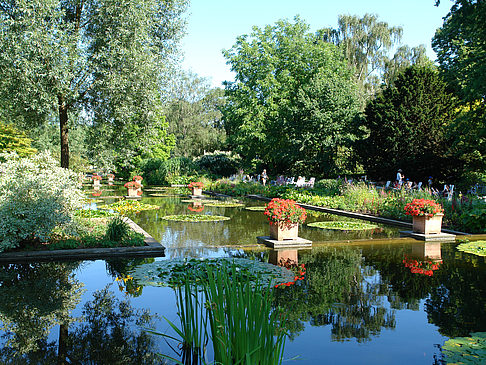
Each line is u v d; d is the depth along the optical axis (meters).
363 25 31.94
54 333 3.98
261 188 23.64
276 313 3.03
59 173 9.12
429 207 9.64
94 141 15.50
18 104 12.61
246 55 31.06
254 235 9.85
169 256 7.40
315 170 29.64
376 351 3.50
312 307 4.61
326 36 32.97
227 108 32.16
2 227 7.19
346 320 4.25
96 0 13.52
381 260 7.11
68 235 8.42
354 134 26.61
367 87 33.34
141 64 13.27
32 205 7.57
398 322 4.18
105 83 12.80
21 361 3.37
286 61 30.69
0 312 4.59
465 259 7.22
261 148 31.30
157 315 4.45
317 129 26.19
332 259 7.17
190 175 33.56
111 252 7.53
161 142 41.34
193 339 3.62
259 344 2.84
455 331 3.96
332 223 11.98
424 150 22.52
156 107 14.71
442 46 21.88
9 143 20.19
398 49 31.83
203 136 41.47
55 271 6.39
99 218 11.66
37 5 11.40
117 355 3.47
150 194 24.31
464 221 10.65
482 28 14.20
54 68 11.58
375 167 25.11
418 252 7.87
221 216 13.69
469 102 18.52
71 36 12.27
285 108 28.69
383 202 14.08
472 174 21.05
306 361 3.31
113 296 5.11
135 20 12.90
